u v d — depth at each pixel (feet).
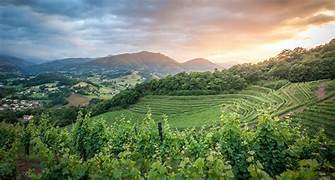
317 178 25.27
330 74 292.61
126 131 79.05
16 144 83.92
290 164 44.70
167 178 30.48
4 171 57.98
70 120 294.25
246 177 44.01
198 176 29.35
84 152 85.66
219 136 55.72
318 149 48.19
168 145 66.44
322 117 159.12
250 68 397.19
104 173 39.14
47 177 44.42
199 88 317.22
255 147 46.11
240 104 251.60
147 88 344.90
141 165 43.98
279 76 339.98
